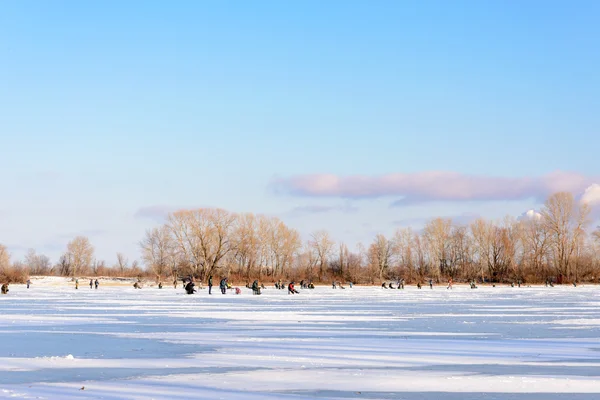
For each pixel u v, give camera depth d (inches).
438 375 583.2
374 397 491.5
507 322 1175.6
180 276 5128.0
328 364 650.2
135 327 1088.8
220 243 5007.4
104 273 6643.7
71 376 584.1
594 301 2094.0
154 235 5359.3
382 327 1076.5
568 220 5187.0
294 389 522.0
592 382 546.0
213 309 1637.6
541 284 5226.4
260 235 5310.0
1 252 5280.5
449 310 1573.6
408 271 5590.6
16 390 518.3
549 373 592.7
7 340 879.7
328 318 1298.0
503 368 623.2
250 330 1027.9
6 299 2288.4
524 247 5428.2
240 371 608.4
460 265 5713.6
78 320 1248.2
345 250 5728.3
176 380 561.6
